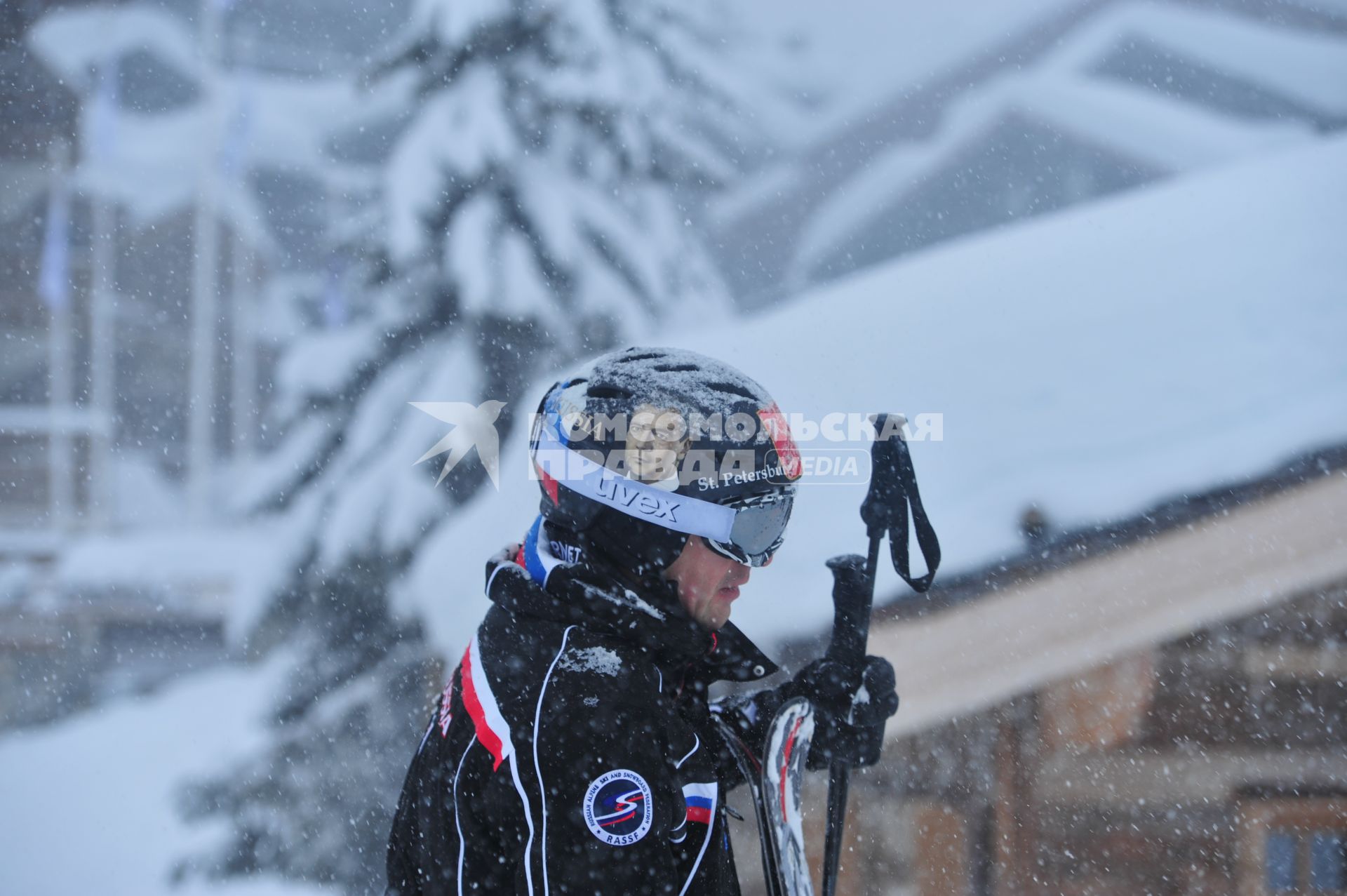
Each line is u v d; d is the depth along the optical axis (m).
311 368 7.36
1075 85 18.81
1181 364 3.79
